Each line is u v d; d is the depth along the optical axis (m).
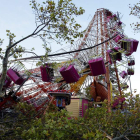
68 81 15.95
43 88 21.91
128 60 19.64
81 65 19.44
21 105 11.66
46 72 15.80
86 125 8.85
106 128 10.06
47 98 21.11
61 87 22.80
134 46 19.05
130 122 10.42
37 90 21.78
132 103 11.51
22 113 12.12
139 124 9.95
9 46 10.70
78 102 18.14
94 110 13.16
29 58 15.02
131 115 10.82
